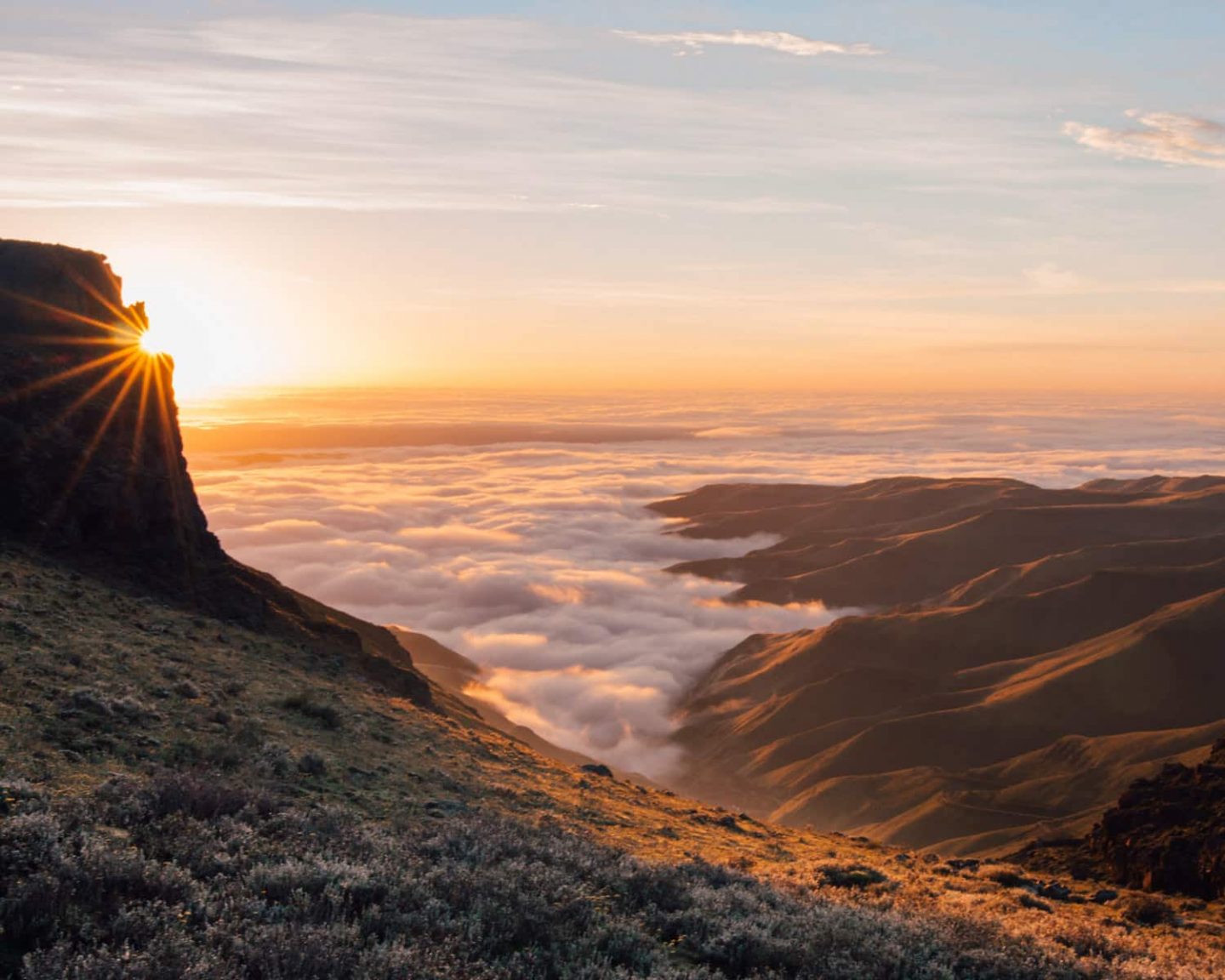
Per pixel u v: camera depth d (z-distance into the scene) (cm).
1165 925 2256
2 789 1202
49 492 3183
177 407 3928
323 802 1650
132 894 959
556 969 988
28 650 2086
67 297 3572
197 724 1944
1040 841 4512
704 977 1041
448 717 3734
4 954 820
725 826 2962
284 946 880
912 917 1535
